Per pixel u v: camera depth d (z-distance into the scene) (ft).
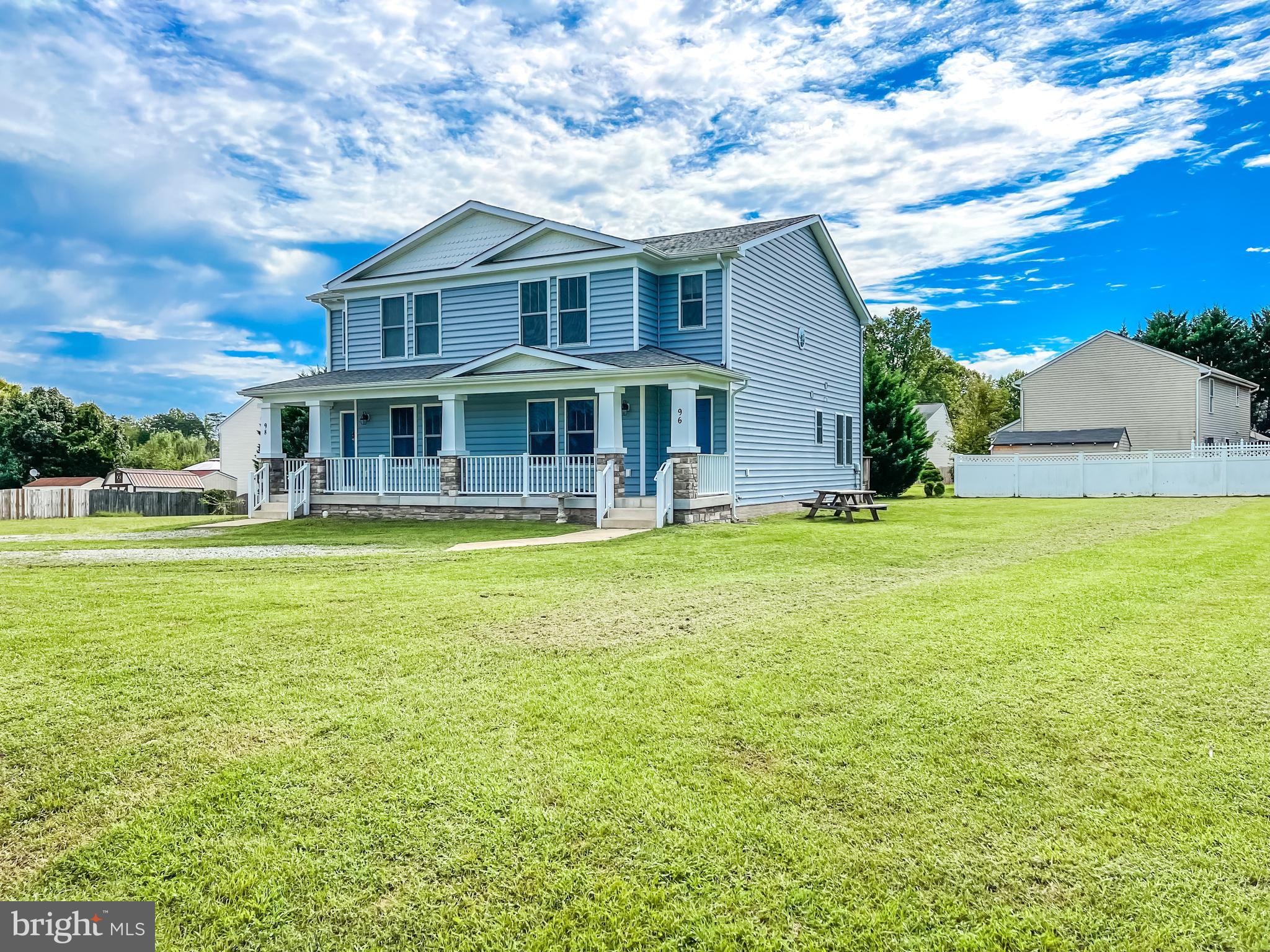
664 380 47.26
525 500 50.90
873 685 15.39
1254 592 23.57
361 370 64.08
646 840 10.15
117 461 159.43
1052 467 85.56
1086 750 12.41
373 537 42.83
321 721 13.89
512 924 8.70
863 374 81.46
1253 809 10.57
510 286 58.49
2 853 10.08
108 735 13.32
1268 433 157.17
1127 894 8.96
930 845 9.95
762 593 24.67
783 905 8.91
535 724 13.71
